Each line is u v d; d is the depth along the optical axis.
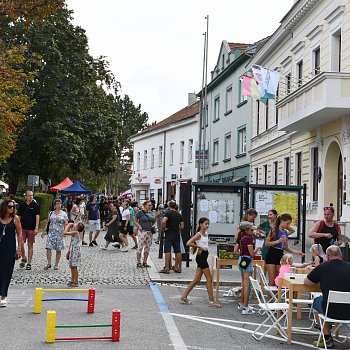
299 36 27.41
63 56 37.66
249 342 8.98
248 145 39.19
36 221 17.12
